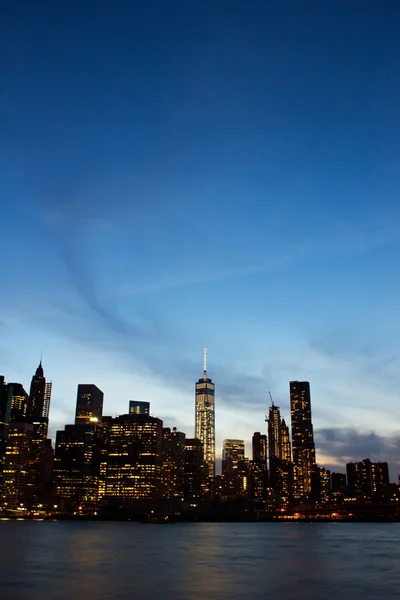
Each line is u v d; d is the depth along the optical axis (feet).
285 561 545.44
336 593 328.90
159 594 318.65
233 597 310.65
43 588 338.75
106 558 561.84
